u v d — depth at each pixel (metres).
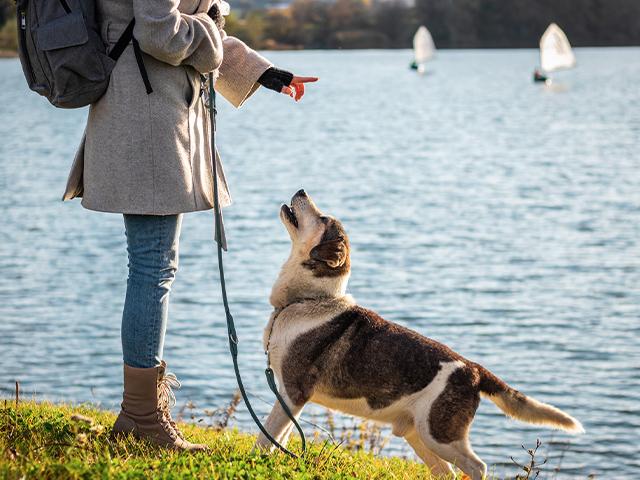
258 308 16.48
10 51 119.38
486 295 18.20
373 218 28.52
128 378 4.58
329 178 39.03
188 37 4.20
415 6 156.75
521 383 12.59
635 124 68.19
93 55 4.20
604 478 9.17
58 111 76.81
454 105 87.31
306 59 141.75
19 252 21.77
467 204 31.56
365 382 4.99
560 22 160.25
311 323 5.09
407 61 158.75
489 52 184.88
